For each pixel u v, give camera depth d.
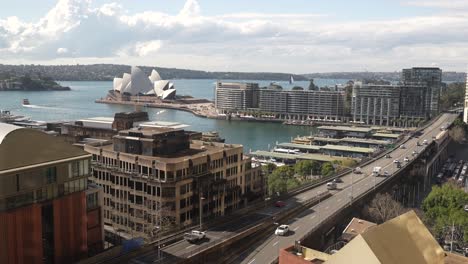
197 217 155.00
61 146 112.50
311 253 97.56
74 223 115.19
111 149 170.25
